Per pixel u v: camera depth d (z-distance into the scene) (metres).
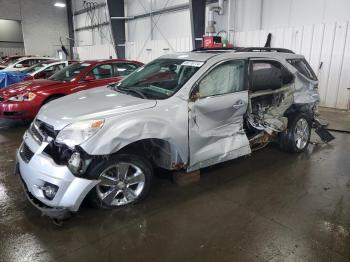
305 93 4.51
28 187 2.74
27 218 2.78
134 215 2.86
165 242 2.48
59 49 20.73
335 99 8.03
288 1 8.59
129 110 2.83
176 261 2.26
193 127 3.16
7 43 19.25
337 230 2.67
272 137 4.21
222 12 9.97
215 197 3.24
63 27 20.73
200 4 10.34
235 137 3.64
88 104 3.03
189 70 3.37
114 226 2.68
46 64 9.03
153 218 2.82
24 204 3.04
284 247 2.43
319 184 3.60
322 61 8.09
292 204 3.12
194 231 2.63
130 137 2.71
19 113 5.66
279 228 2.69
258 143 4.05
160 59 4.02
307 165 4.19
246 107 3.65
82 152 2.59
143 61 14.08
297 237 2.56
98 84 6.32
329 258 2.31
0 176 3.70
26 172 2.72
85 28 18.97
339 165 4.21
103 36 17.16
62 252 2.33
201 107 3.20
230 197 3.25
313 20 8.14
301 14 8.37
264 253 2.36
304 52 8.40
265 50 4.30
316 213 2.95
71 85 6.04
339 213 2.95
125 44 15.11
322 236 2.58
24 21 19.34
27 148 2.94
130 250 2.38
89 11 18.02
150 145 3.16
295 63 4.45
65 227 2.65
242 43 9.88
